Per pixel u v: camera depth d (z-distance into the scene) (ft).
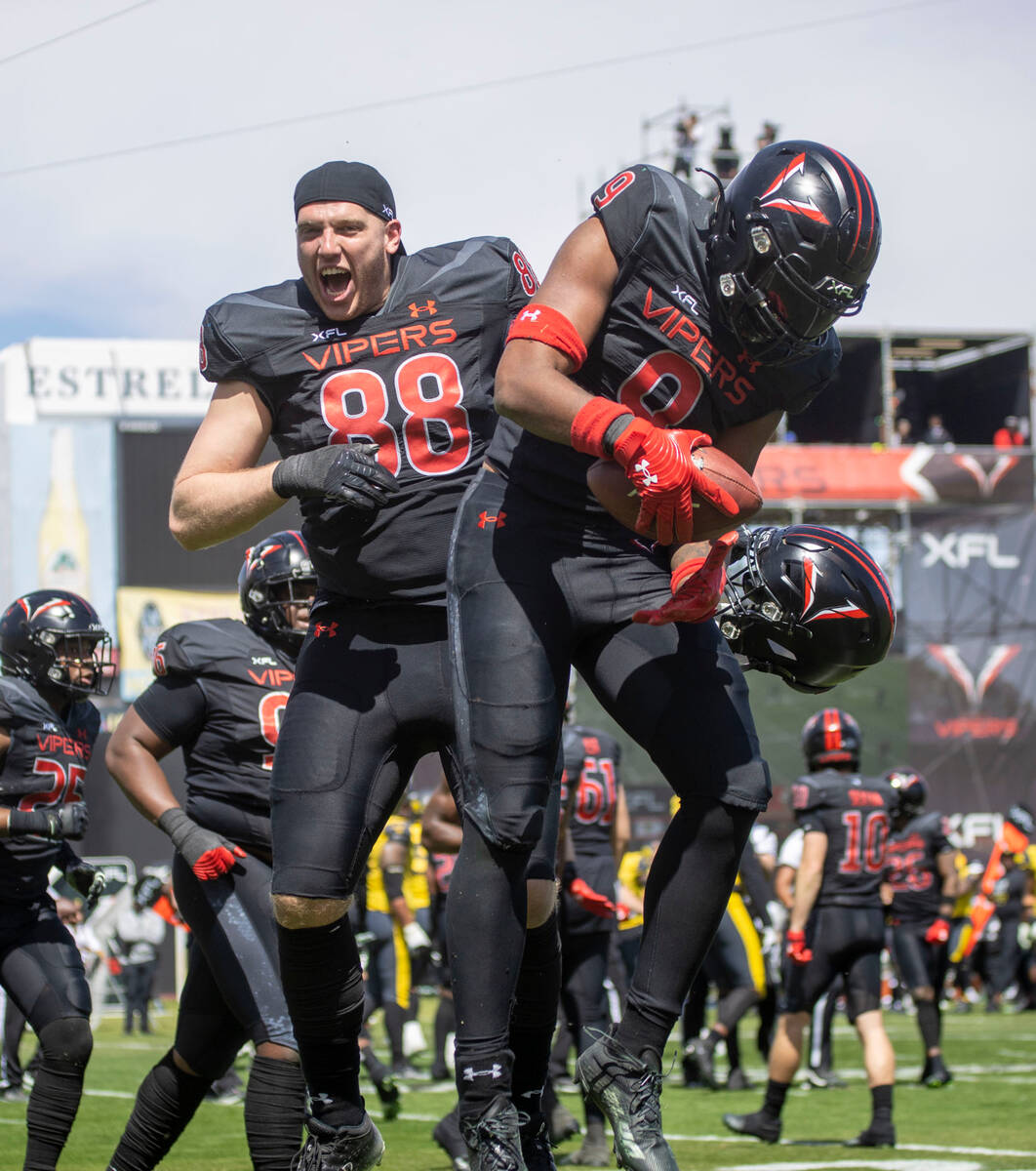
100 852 100.78
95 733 27.71
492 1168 13.65
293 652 22.67
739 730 13.98
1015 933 84.53
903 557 121.49
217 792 21.88
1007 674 119.75
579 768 29.96
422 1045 50.78
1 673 27.09
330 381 16.08
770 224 13.05
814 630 15.44
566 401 13.02
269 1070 20.16
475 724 13.80
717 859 13.94
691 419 14.08
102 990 81.10
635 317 13.70
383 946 47.83
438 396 16.02
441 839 28.37
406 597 15.92
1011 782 118.73
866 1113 38.93
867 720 117.50
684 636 14.24
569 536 14.14
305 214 15.88
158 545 112.16
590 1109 31.32
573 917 30.25
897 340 130.52
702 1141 34.06
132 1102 42.01
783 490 121.90
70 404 111.86
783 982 34.96
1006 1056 55.21
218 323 16.37
